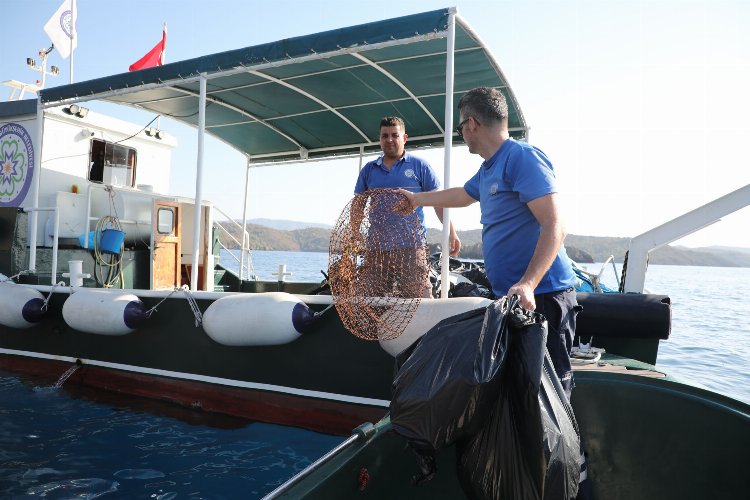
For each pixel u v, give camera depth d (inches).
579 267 243.8
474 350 67.1
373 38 181.6
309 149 358.9
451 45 171.0
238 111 295.7
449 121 170.9
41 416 199.5
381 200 106.8
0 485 143.8
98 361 229.3
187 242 317.4
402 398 68.6
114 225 291.4
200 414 204.4
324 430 186.2
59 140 305.0
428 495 90.1
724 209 207.2
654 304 161.0
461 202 107.4
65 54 345.1
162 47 340.2
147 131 345.1
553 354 87.0
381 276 105.0
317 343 187.3
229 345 189.2
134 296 216.4
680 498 101.1
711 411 99.6
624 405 108.7
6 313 231.9
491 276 93.4
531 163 84.4
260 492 143.6
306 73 240.1
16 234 267.4
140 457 165.5
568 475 67.2
